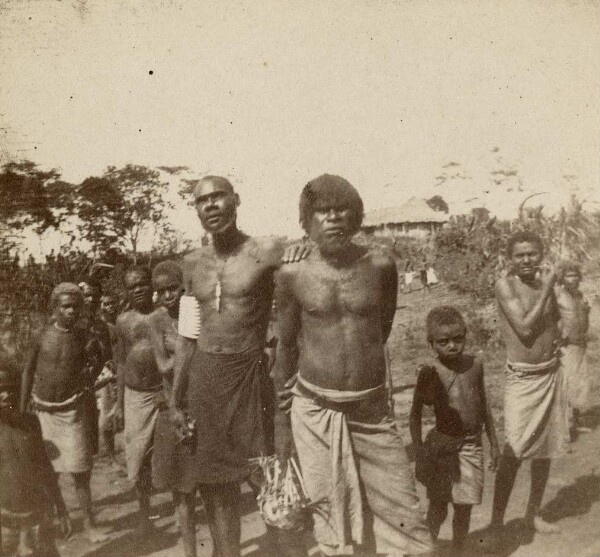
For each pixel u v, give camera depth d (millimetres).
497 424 3150
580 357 3240
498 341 3633
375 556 2242
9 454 2625
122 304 3213
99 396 3316
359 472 2203
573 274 3199
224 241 2412
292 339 2277
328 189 2180
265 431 2395
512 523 2668
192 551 2469
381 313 2227
